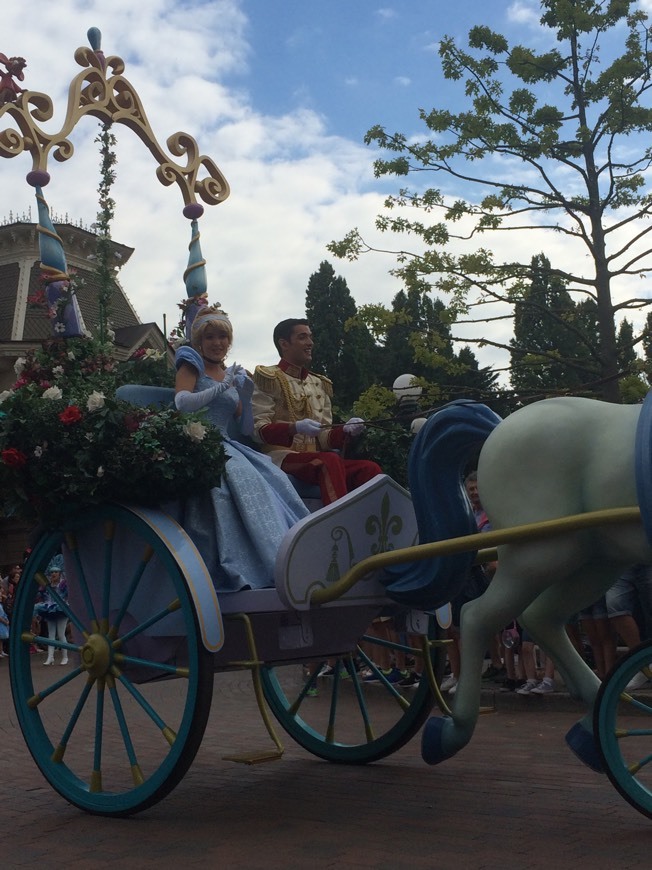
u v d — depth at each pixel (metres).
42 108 5.45
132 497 4.75
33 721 5.04
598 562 4.30
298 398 5.68
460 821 4.29
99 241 5.63
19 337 20.53
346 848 3.87
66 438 4.62
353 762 5.82
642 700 7.29
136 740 6.97
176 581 4.41
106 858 3.83
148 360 5.70
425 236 10.42
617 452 4.00
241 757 4.25
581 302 12.37
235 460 4.95
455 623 7.55
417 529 5.01
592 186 10.09
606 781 5.09
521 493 4.16
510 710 7.92
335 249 10.45
